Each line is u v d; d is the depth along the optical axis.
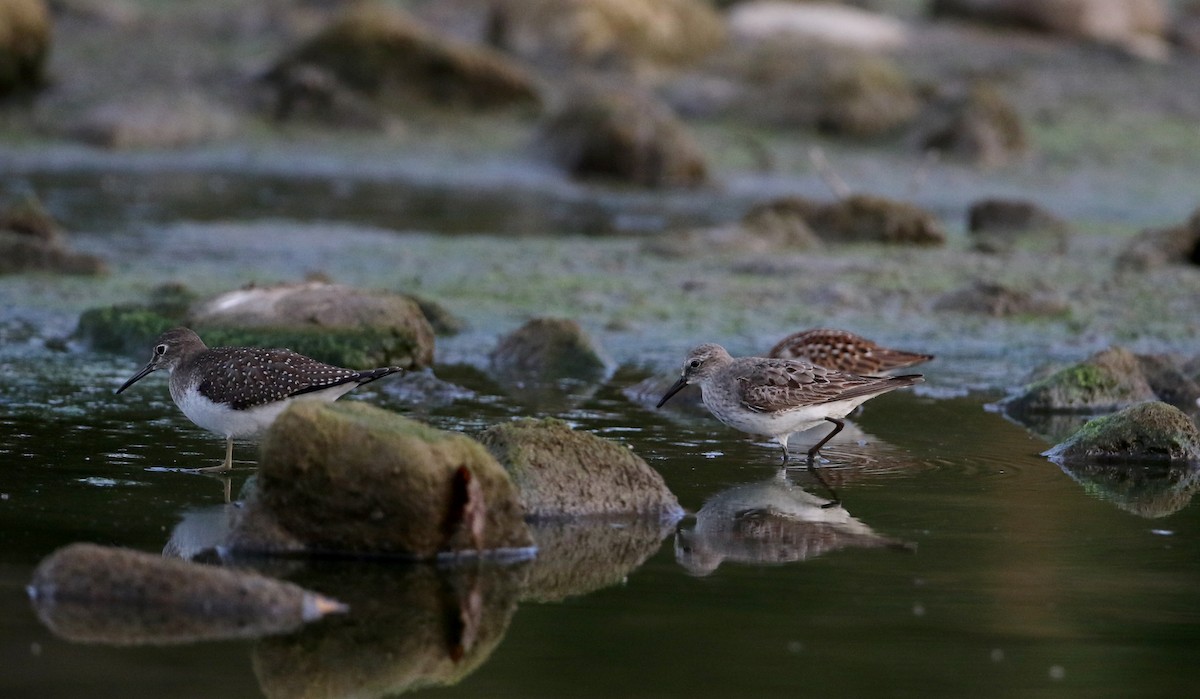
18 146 28.67
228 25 39.00
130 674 8.12
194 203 25.14
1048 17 41.88
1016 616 9.22
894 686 8.15
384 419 10.20
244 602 8.95
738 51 38.00
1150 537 10.84
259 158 29.41
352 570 9.78
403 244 22.50
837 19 40.66
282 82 32.78
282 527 10.05
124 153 29.03
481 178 28.88
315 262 21.00
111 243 21.70
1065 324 18.30
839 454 13.13
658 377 15.24
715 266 21.27
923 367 16.48
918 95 34.09
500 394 14.92
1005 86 36.94
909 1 46.66
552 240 23.23
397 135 31.70
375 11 33.41
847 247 22.86
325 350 15.21
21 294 18.16
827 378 12.93
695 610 9.24
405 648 8.59
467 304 18.83
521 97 33.88
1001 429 14.10
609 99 29.86
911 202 26.67
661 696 7.97
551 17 37.53
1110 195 28.67
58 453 12.26
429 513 9.89
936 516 11.31
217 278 19.59
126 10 39.34
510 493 10.25
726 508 11.39
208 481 11.59
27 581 9.30
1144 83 38.19
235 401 11.62
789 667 8.38
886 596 9.54
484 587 9.57
